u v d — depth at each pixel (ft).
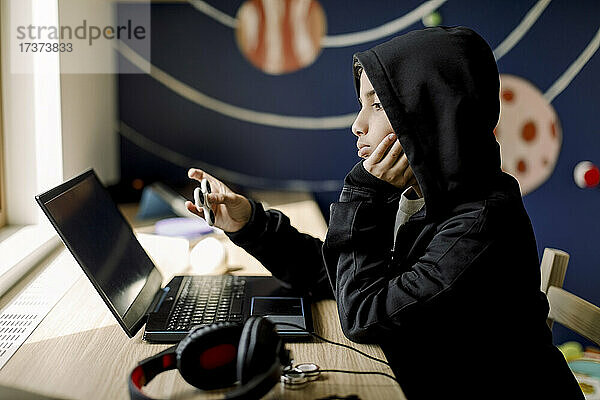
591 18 8.27
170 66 8.35
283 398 3.21
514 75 8.38
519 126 8.46
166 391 3.25
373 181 4.06
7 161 5.93
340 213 4.08
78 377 3.37
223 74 8.41
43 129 5.98
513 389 3.89
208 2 8.27
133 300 4.08
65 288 4.68
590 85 8.40
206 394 3.22
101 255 3.99
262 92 8.45
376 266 3.96
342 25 8.31
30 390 3.22
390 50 3.84
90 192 4.38
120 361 3.57
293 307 4.30
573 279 8.70
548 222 8.62
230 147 8.55
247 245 4.51
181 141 8.50
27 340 3.80
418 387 4.00
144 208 6.98
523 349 3.95
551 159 8.51
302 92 8.45
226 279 4.84
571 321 4.96
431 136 3.75
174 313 4.11
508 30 8.29
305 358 3.69
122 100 8.36
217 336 3.14
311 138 8.55
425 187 3.77
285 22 8.32
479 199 3.81
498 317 3.91
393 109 3.74
